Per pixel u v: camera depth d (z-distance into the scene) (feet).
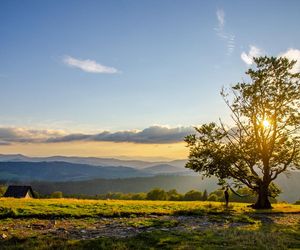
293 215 133.39
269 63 162.30
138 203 144.46
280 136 164.96
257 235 76.33
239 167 164.14
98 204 126.41
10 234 70.33
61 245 60.85
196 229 83.61
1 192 466.29
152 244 64.54
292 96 159.53
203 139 167.84
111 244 62.49
